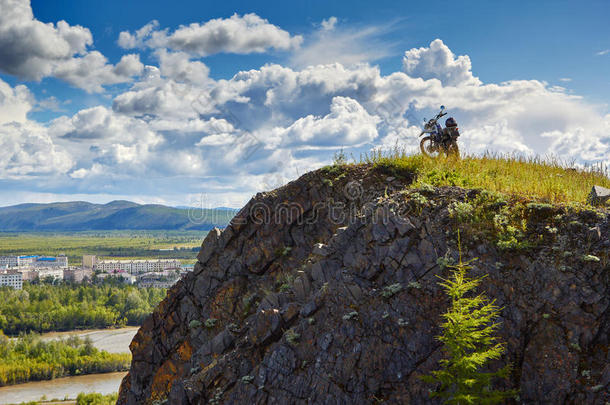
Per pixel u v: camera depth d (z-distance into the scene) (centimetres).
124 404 1415
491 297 925
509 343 870
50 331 15038
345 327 955
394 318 946
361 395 880
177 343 1415
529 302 904
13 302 17050
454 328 777
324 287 1038
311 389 904
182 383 1030
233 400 948
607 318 847
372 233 1098
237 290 1398
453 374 780
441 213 1095
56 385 9525
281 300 1119
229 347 1163
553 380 811
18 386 9475
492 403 758
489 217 1066
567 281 901
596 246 934
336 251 1128
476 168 1474
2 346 11212
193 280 1471
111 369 10706
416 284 978
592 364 809
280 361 950
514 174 1450
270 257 1444
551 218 1028
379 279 1034
